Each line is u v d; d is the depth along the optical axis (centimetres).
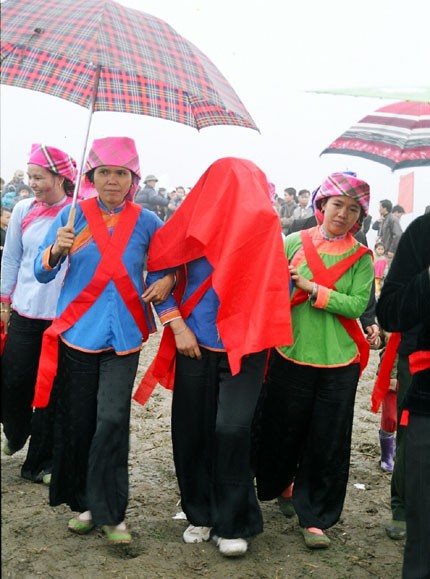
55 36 277
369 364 845
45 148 386
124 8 297
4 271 409
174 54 291
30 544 337
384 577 325
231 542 329
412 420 247
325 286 346
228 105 295
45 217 398
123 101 328
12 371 403
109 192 325
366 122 377
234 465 326
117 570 315
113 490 330
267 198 324
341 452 351
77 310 330
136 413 578
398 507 367
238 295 316
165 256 331
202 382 336
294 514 389
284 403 355
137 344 334
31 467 412
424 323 244
